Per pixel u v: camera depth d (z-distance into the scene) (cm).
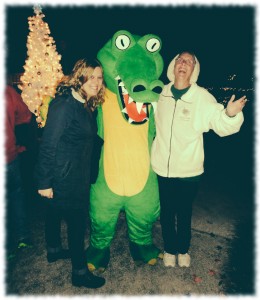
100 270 241
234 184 454
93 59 177
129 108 213
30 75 582
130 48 208
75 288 226
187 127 204
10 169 243
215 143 736
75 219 197
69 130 175
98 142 213
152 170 229
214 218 342
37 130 461
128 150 218
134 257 254
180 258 252
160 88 205
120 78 208
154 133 233
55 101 171
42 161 175
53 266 249
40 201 366
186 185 218
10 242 275
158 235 300
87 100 184
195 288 230
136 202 228
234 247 286
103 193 224
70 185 184
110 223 237
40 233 298
